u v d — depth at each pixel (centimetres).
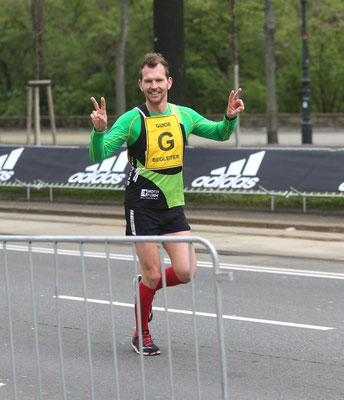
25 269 1516
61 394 823
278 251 1719
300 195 2167
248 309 1185
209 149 2342
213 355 954
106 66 8438
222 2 7456
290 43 7675
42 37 6262
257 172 2242
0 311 1188
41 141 5572
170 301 1246
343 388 830
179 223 893
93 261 1605
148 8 7781
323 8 6794
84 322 1120
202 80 8075
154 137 875
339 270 1491
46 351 984
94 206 2480
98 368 909
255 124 6919
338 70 7825
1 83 8925
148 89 870
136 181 885
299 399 796
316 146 4472
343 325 1088
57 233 2005
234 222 2098
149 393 823
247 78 8512
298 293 1291
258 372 887
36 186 2588
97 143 827
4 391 837
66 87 8644
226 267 1531
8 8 8156
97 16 8056
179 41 2709
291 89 8212
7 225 2175
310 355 950
